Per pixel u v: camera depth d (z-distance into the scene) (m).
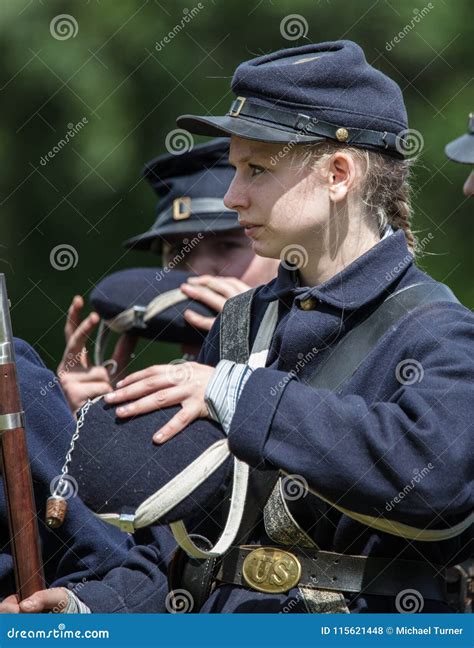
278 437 7.59
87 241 26.45
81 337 12.32
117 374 12.57
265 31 25.00
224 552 8.23
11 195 26.88
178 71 25.59
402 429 7.52
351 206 8.35
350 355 8.20
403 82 24.53
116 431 7.83
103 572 9.10
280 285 8.66
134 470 7.76
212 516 8.59
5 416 8.52
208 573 8.52
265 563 8.23
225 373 7.87
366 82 8.43
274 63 8.52
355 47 8.55
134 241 13.82
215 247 12.87
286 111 8.28
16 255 26.59
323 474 7.52
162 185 13.36
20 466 8.53
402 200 8.66
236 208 8.41
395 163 8.54
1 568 8.91
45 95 25.97
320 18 24.45
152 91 25.78
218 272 12.85
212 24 25.34
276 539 8.21
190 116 8.49
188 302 12.16
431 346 7.90
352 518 7.95
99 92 25.73
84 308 26.23
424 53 24.20
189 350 12.38
